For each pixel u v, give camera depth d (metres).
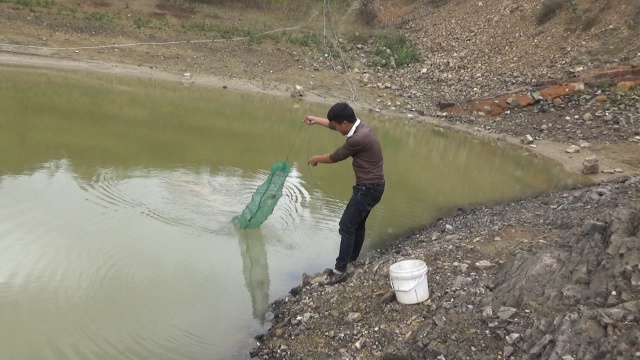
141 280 5.82
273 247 6.92
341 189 9.25
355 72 18.94
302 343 4.78
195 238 6.86
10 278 5.57
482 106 15.29
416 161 11.52
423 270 4.82
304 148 11.43
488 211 8.28
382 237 7.54
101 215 7.13
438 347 4.19
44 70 15.69
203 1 21.09
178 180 8.62
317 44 20.39
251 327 5.23
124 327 5.05
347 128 5.68
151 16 19.75
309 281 5.96
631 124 12.73
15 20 17.70
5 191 7.51
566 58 16.17
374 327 4.71
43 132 10.34
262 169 9.69
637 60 14.59
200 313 5.38
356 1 24.36
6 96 12.78
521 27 18.52
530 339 4.02
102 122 11.54
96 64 16.84
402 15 24.11
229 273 6.18
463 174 10.77
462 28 20.58
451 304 4.70
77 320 5.07
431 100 16.61
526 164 11.56
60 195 7.58
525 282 4.59
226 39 19.47
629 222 4.97
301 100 16.19
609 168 10.91
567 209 7.30
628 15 16.09
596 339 3.71
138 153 9.77
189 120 12.64
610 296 4.11
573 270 4.61
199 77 17.23
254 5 21.88
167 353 4.76
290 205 8.28
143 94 14.74
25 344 4.70
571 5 17.69
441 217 8.42
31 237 6.37
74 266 5.91
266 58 18.98
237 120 13.21
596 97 14.09
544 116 14.19
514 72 16.75
